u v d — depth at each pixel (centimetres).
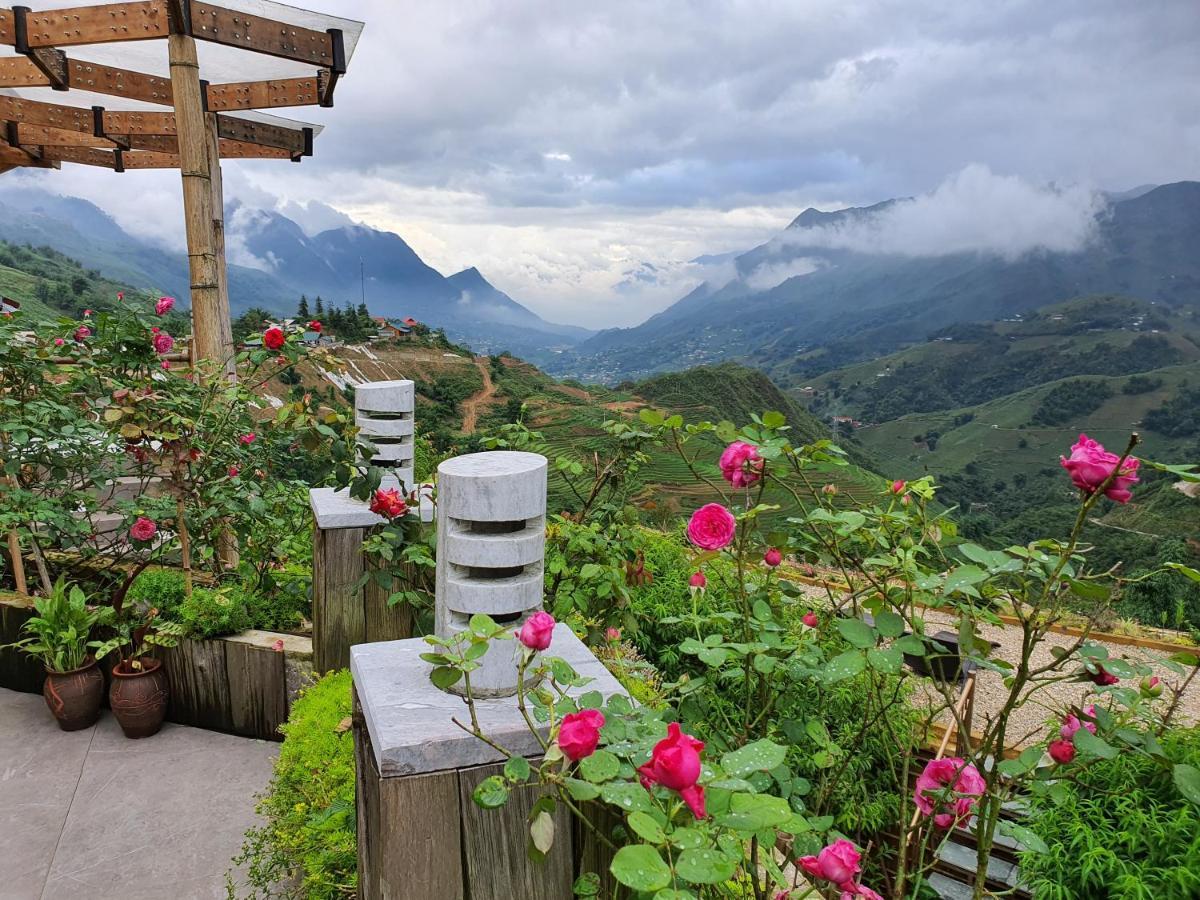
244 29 357
